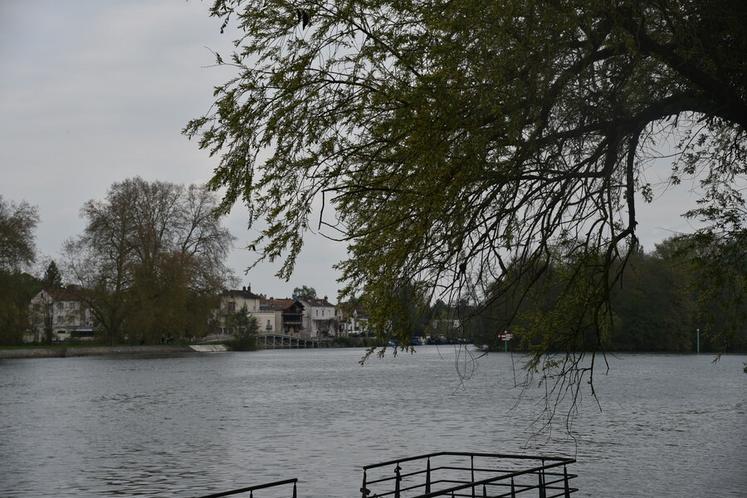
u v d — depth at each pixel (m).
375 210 10.08
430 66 9.57
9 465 29.69
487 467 27.12
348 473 26.55
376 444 33.28
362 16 9.83
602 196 10.09
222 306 115.19
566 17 9.09
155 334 118.88
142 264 106.00
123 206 107.06
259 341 183.62
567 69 9.53
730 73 10.60
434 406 49.31
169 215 109.88
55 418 45.56
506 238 9.93
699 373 80.00
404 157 9.63
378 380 76.31
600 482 24.25
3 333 103.50
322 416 44.62
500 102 9.23
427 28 9.57
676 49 10.19
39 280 104.12
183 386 69.50
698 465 27.20
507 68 9.27
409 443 33.41
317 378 80.31
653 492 22.73
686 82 10.59
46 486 25.75
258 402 54.12
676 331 90.81
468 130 9.31
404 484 24.16
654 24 10.44
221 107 9.85
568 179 10.00
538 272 10.28
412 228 9.70
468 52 9.25
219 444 34.25
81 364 106.94
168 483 25.83
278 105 9.84
